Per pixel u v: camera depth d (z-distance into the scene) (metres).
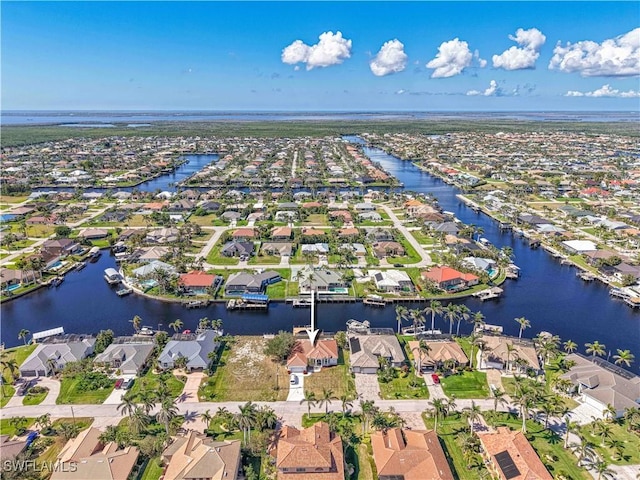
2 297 153.50
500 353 114.81
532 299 158.00
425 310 132.12
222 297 154.12
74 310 148.00
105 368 111.56
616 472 81.25
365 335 123.88
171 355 113.44
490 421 94.62
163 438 87.19
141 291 159.12
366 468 82.69
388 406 99.25
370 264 182.62
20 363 114.12
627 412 92.25
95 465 78.50
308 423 93.75
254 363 115.12
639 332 136.50
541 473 78.25
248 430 88.75
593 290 165.88
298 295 154.75
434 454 82.19
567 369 112.88
